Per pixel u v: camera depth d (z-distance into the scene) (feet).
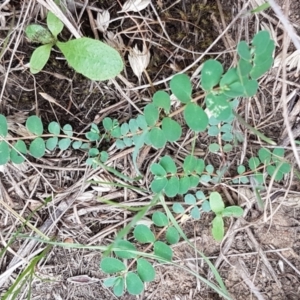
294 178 0.76
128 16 0.70
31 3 0.70
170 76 0.72
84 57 0.66
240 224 0.77
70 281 0.78
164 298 0.78
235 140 0.74
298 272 0.76
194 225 0.77
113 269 0.70
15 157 0.71
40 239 0.72
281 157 0.71
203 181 0.75
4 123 0.68
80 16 0.70
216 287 0.70
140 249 0.77
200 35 0.71
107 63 0.66
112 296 0.78
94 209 0.77
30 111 0.74
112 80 0.71
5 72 0.72
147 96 0.74
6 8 0.70
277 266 0.77
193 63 0.69
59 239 0.78
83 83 0.73
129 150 0.75
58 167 0.76
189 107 0.61
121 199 0.77
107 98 0.74
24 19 0.70
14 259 0.77
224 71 0.72
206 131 0.75
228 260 0.77
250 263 0.77
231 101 0.70
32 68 0.68
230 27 0.70
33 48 0.72
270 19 0.70
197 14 0.70
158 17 0.70
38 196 0.77
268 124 0.75
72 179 0.77
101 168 0.75
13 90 0.73
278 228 0.77
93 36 0.72
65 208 0.77
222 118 0.61
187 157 0.70
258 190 0.75
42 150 0.71
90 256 0.78
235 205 0.76
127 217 0.78
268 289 0.77
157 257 0.69
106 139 0.74
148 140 0.71
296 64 0.72
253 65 0.59
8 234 0.77
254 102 0.74
